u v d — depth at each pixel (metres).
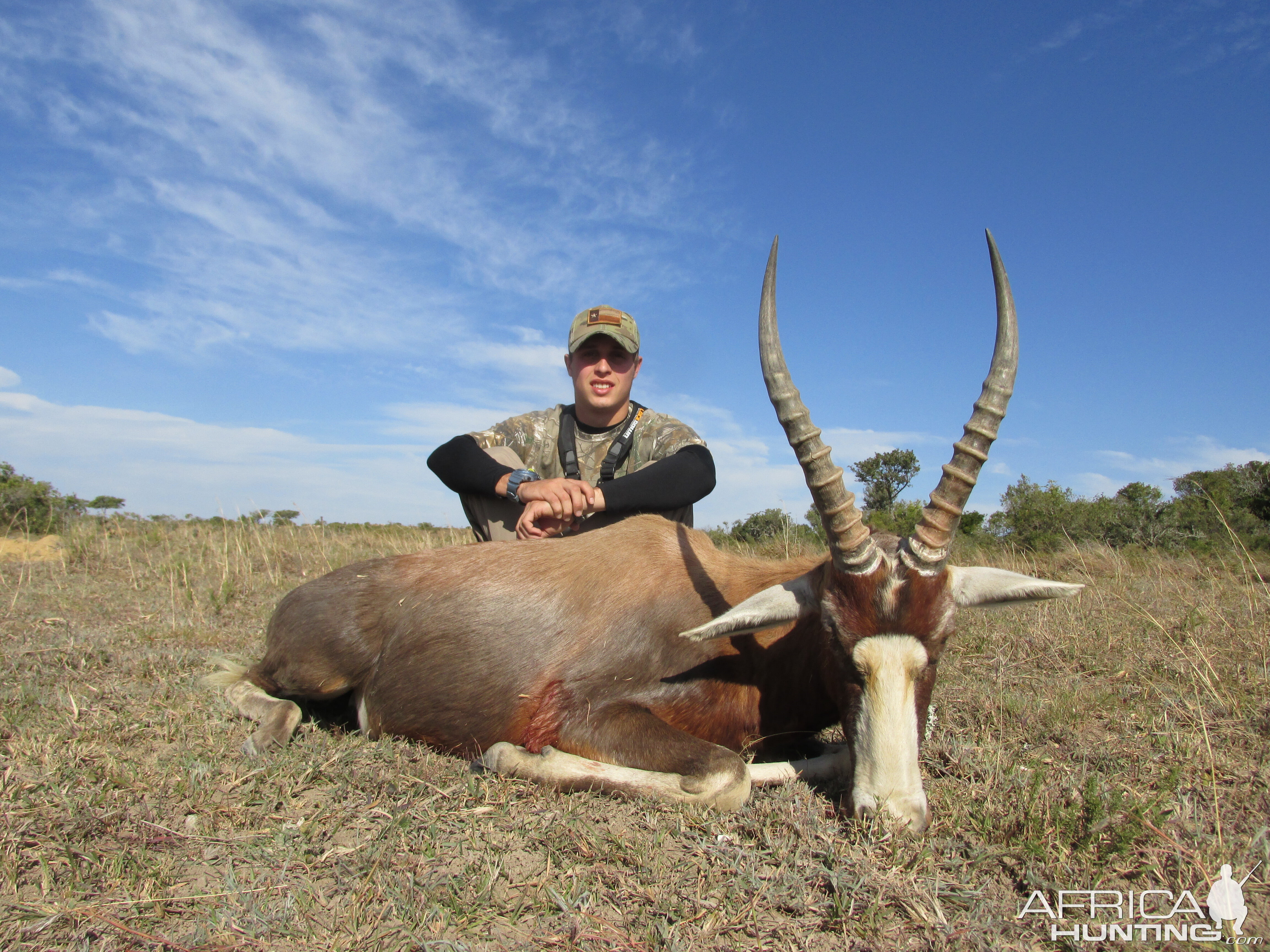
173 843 2.65
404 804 2.99
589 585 3.84
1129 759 3.57
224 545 10.95
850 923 2.25
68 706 4.01
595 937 2.16
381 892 2.36
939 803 3.06
